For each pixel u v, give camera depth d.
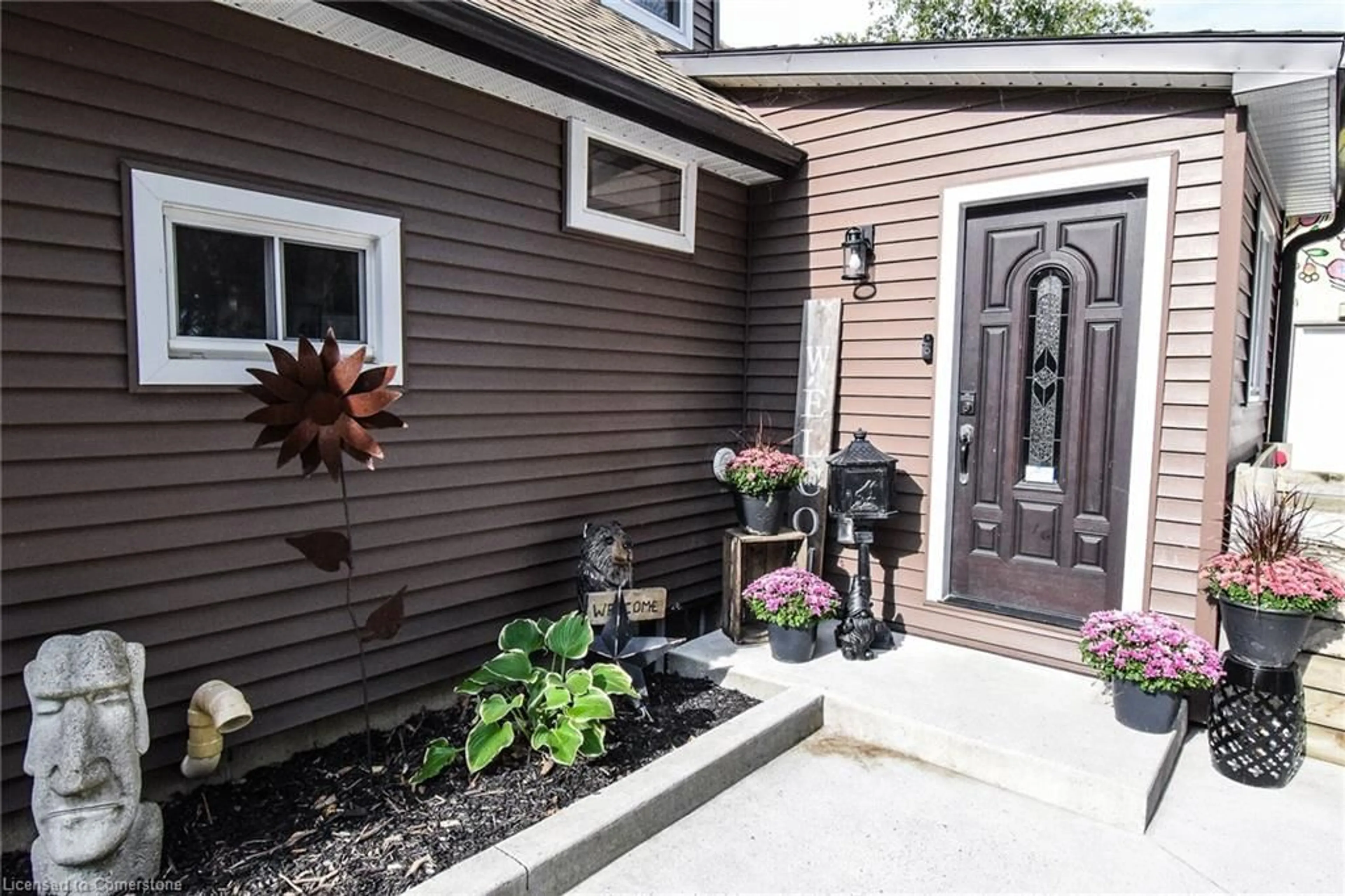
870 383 4.25
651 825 2.47
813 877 2.28
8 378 2.06
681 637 4.45
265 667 2.65
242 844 2.20
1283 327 5.64
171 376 2.35
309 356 2.35
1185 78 3.09
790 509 4.41
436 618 3.18
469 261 3.19
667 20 5.91
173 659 2.43
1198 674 2.76
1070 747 2.80
